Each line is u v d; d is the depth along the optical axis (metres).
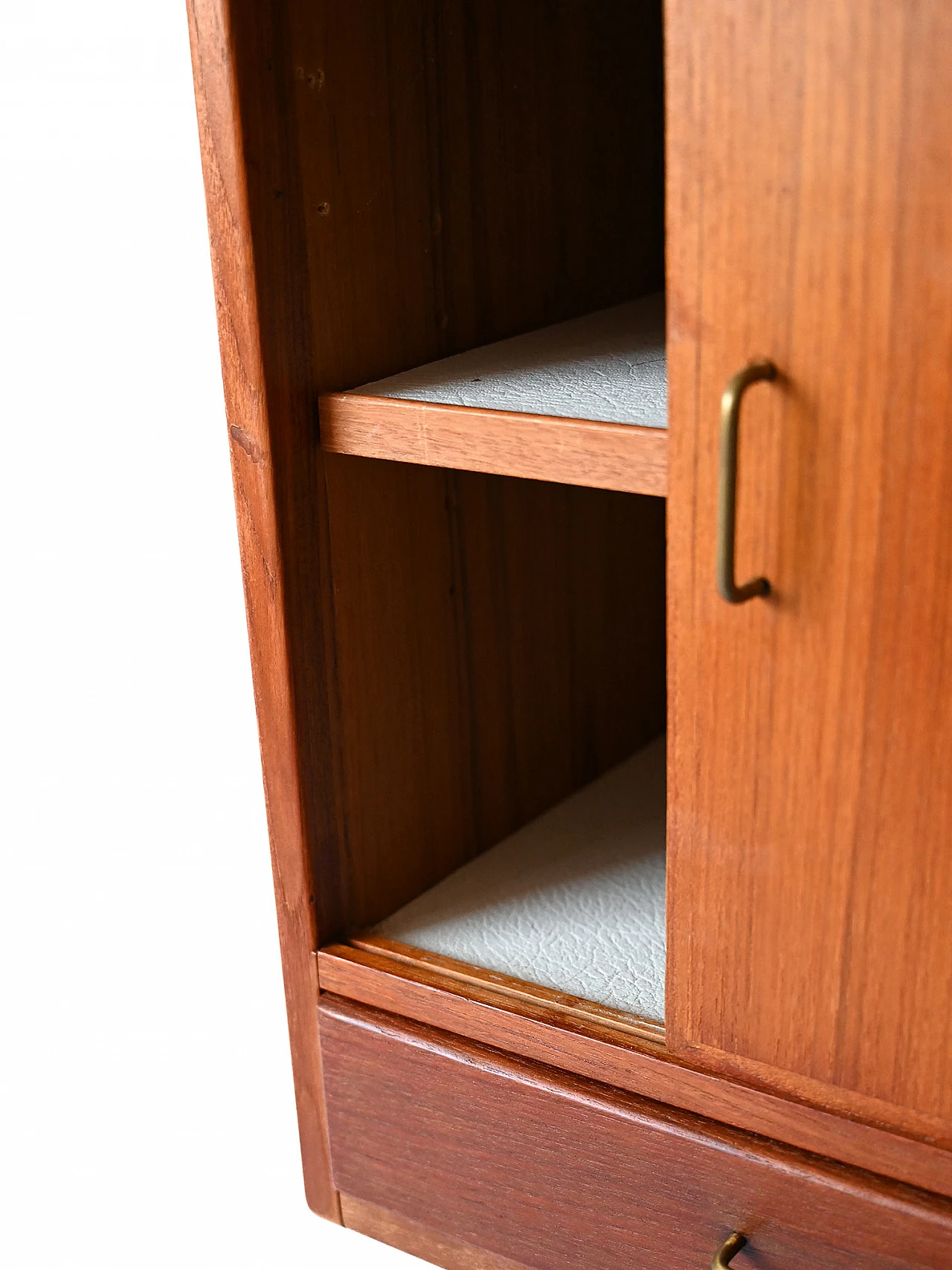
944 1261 0.88
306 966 1.12
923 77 0.70
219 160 0.91
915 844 0.83
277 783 1.06
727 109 0.76
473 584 1.17
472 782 1.22
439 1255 1.16
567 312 1.21
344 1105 1.14
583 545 1.29
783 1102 0.93
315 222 0.96
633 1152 0.99
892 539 0.78
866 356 0.76
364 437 0.97
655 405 0.92
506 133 1.10
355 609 1.06
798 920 0.88
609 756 1.40
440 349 1.08
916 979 0.85
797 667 0.83
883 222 0.73
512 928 1.12
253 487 0.98
